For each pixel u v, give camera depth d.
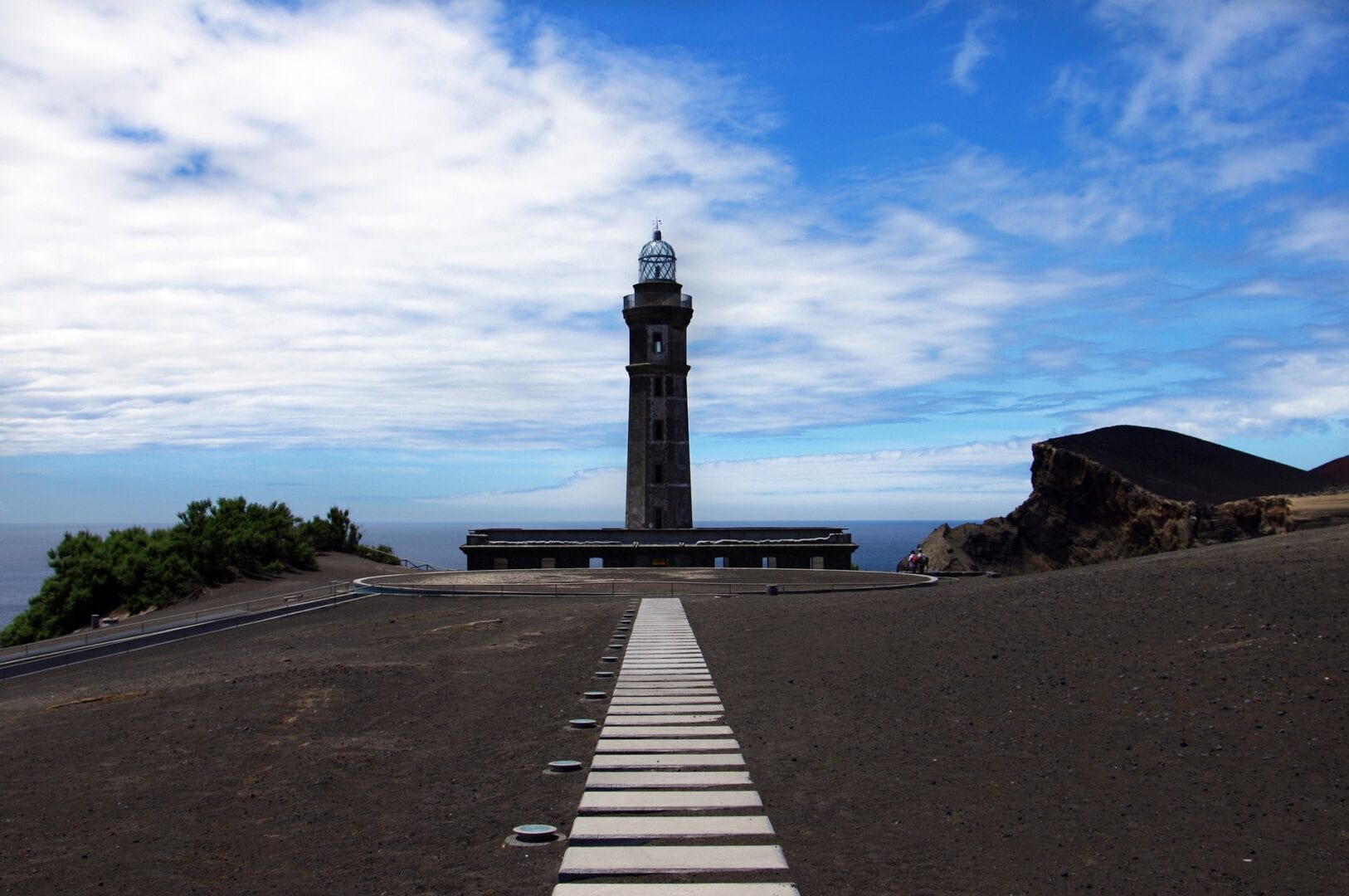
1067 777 13.80
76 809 15.05
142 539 65.75
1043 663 19.61
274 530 67.69
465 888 11.57
